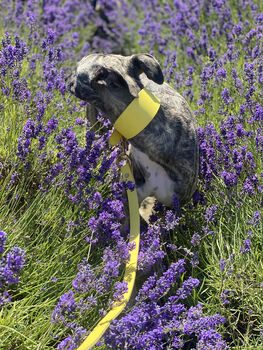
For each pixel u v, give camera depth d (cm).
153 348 141
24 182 194
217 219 196
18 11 326
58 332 158
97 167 201
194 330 150
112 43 420
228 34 305
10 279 134
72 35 338
